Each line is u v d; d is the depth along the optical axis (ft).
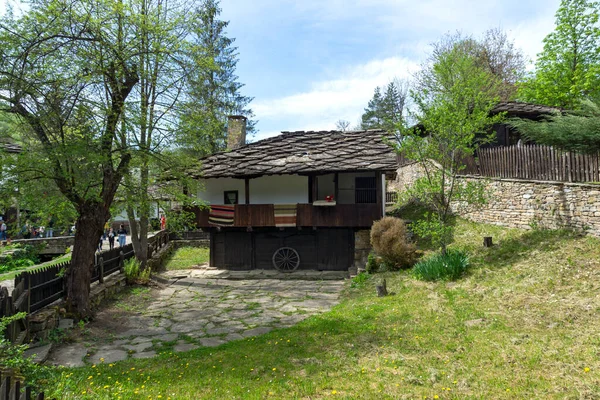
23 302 25.59
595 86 71.82
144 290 43.91
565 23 79.51
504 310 26.61
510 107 59.72
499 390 16.51
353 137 62.80
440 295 31.89
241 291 44.21
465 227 51.03
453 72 63.93
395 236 43.55
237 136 69.82
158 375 20.42
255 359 22.02
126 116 32.65
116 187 34.37
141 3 36.91
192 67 37.06
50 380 18.63
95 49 30.76
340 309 33.01
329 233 57.00
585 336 20.74
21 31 28.53
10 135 30.89
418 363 19.89
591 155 36.27
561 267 31.12
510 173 46.83
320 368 20.07
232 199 58.90
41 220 31.42
